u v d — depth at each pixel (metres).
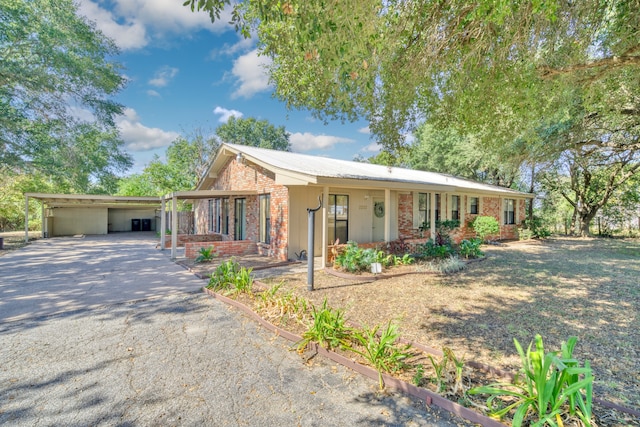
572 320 4.88
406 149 8.53
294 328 4.54
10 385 3.21
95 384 3.22
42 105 15.30
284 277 7.97
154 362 3.68
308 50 3.80
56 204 21.81
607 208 20.38
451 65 6.42
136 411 2.81
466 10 5.31
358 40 3.69
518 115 7.67
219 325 4.84
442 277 7.95
